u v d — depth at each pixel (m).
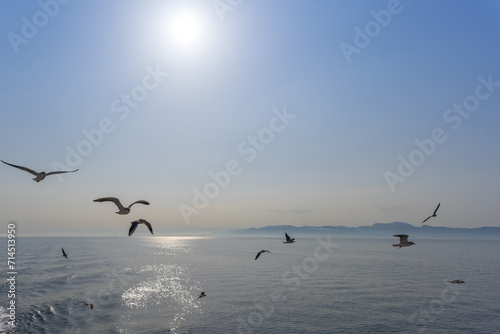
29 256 148.25
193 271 106.19
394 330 45.03
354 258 161.75
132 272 100.25
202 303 59.81
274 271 107.00
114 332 44.00
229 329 45.56
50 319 48.41
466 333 43.78
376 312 53.50
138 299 62.34
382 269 111.19
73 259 139.88
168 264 127.75
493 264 130.62
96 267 110.44
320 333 43.94
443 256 176.75
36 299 59.78
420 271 105.62
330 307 56.75
